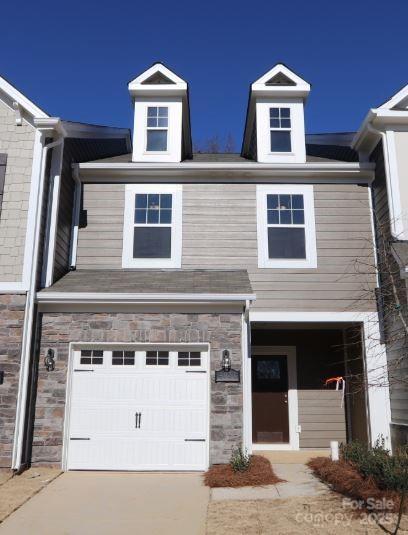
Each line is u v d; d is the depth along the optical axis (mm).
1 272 8562
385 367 9477
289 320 10031
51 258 9164
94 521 5656
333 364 11594
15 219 8812
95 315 8656
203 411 8391
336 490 6754
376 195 10633
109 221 10758
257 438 11250
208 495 6699
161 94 11648
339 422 11242
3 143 9211
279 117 11523
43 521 5656
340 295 10180
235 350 8469
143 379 8516
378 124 10273
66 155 10320
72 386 8477
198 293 8508
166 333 8570
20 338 8219
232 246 10570
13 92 9203
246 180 10953
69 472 8023
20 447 7805
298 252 10492
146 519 5715
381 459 6672
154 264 10492
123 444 8266
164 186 10969
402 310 8586
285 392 11516
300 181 10906
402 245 9258
